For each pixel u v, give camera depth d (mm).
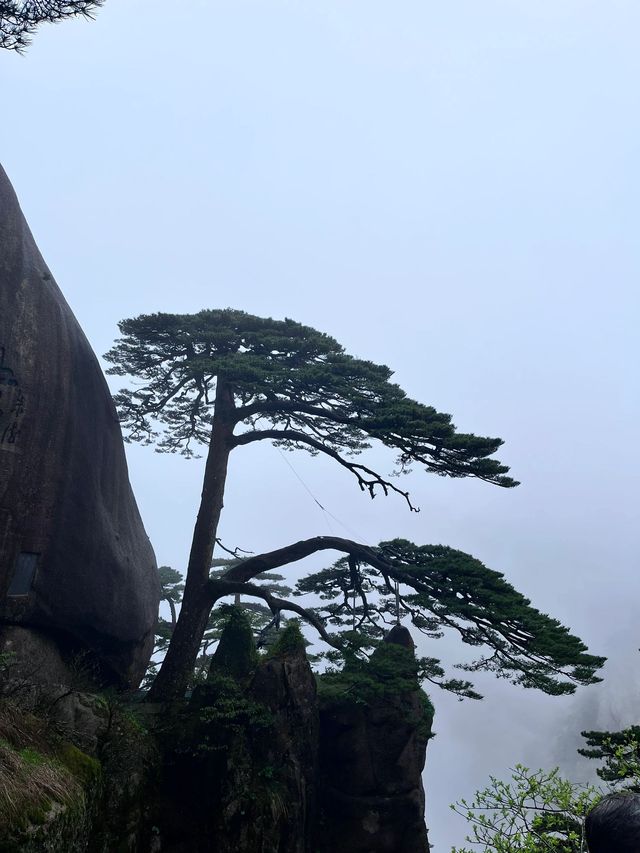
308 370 24203
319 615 27906
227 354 25906
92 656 23594
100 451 24078
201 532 26500
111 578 23750
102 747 18859
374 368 26297
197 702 23156
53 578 21750
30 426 21344
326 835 24062
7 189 22656
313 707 24656
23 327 21531
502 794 9875
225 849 20891
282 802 21938
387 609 28000
